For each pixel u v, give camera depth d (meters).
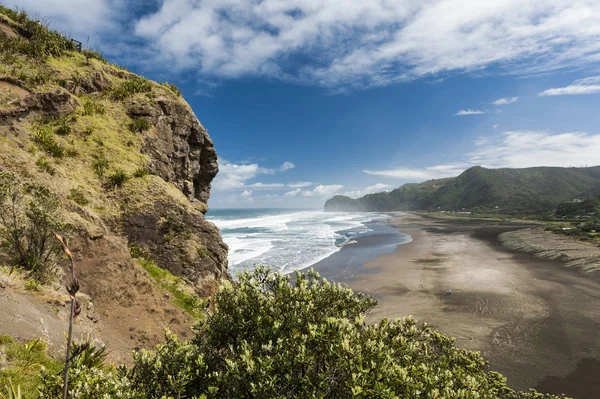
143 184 17.77
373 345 4.70
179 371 4.69
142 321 11.59
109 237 13.41
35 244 9.94
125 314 11.48
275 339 5.30
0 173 10.64
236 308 5.72
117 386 4.31
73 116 19.22
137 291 12.66
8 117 15.93
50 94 18.72
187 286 15.40
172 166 24.11
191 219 17.69
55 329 7.75
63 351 7.17
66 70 22.22
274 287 6.20
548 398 12.59
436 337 9.48
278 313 5.65
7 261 9.42
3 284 8.04
